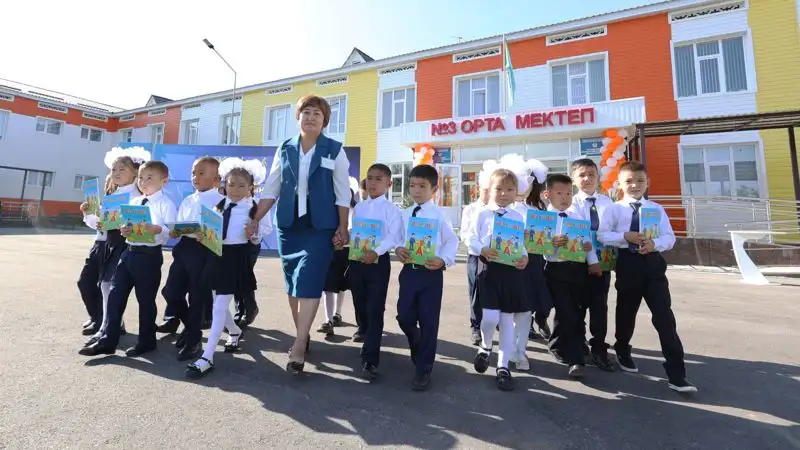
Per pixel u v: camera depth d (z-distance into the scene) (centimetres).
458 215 1352
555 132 1181
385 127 1638
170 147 1126
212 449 183
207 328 389
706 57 1166
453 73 1502
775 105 1080
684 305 539
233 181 321
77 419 205
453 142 1353
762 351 349
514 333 301
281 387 257
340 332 399
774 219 1040
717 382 279
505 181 300
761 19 1106
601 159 1176
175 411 219
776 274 834
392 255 1124
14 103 2088
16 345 312
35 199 2148
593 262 305
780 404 244
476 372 296
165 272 721
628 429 212
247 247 314
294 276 280
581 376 284
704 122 944
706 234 1056
